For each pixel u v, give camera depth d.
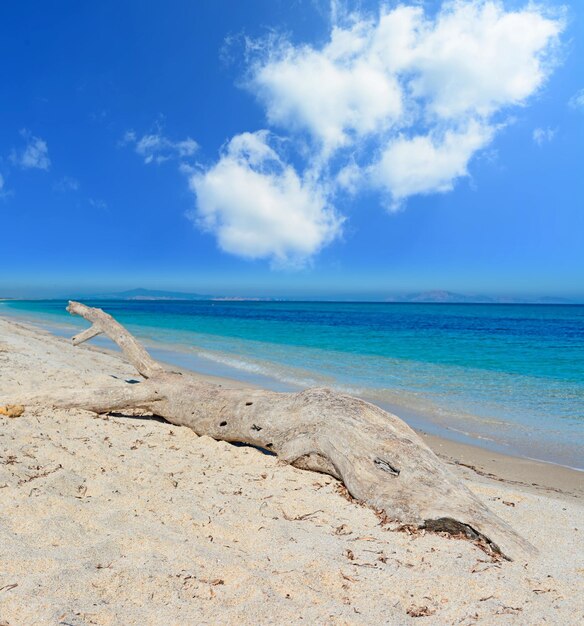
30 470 5.11
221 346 23.69
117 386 8.30
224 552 3.67
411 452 5.20
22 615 2.71
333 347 23.56
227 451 6.65
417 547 4.01
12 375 10.62
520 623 2.95
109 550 3.56
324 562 3.57
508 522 4.84
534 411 10.66
